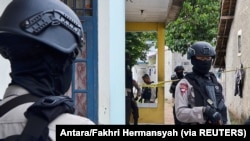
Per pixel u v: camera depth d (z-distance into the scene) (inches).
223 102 150.9
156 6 359.6
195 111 142.3
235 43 618.2
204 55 149.4
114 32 219.9
